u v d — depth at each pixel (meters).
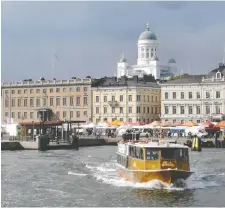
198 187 72.50
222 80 194.12
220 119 191.75
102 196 66.94
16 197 66.69
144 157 71.62
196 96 197.50
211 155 118.81
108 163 101.31
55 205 62.50
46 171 88.94
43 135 139.75
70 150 137.38
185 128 154.00
